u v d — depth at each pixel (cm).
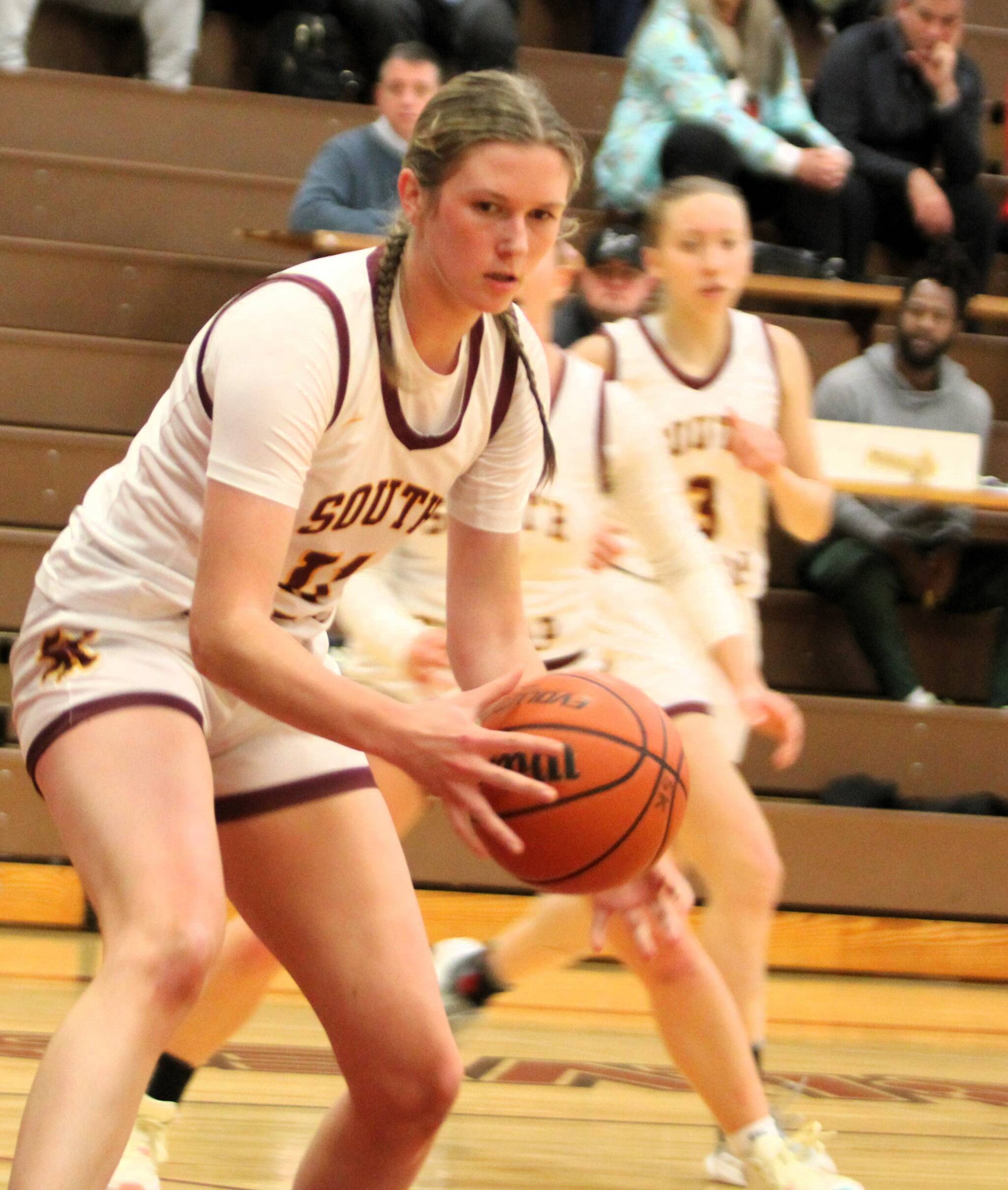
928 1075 901
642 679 723
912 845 1105
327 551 453
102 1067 369
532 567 682
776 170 1373
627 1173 673
